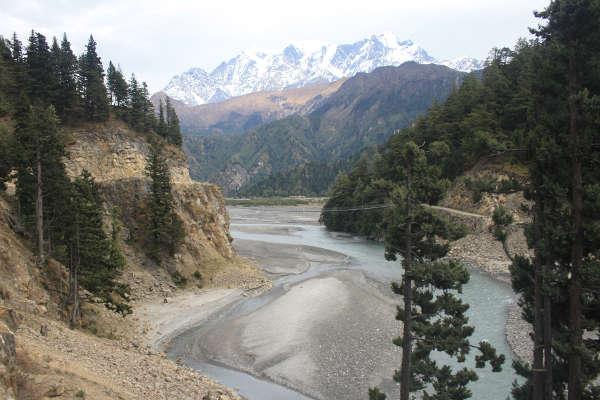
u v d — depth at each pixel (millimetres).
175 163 78125
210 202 68812
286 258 76000
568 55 18031
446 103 105000
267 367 31125
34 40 62156
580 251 17531
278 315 42438
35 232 34375
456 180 83812
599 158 17203
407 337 22188
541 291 18203
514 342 33469
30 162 32688
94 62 69812
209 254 60844
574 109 17547
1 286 25719
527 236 19531
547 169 18078
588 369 17766
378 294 49406
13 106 53375
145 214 54844
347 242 97625
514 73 95625
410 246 22547
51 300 30328
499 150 20078
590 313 18875
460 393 21359
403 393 21812
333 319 40500
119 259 37719
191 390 23781
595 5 16594
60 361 18375
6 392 12492
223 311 45406
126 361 25312
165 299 47125
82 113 65938
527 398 20297
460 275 21469
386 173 108562
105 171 63281
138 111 74062
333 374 29688
